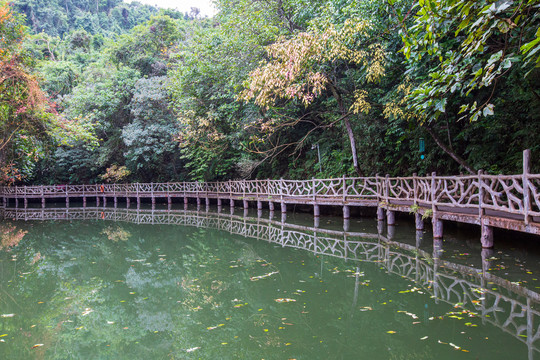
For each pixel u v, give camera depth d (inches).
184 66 644.7
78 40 1574.8
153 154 870.4
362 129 499.2
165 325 186.7
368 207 505.7
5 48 389.7
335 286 223.6
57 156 1057.5
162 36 1114.1
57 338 175.5
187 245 400.8
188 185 866.1
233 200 745.0
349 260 287.7
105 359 153.3
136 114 853.8
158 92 840.3
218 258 325.1
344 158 551.8
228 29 550.6
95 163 1016.9
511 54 157.0
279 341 158.7
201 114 665.6
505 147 335.6
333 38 350.0
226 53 555.2
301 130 653.9
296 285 230.1
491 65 153.8
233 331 172.9
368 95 443.2
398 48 381.7
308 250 336.8
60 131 454.3
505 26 136.1
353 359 138.2
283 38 388.8
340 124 559.5
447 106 339.9
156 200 1059.9
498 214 257.4
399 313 176.6
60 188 1016.2
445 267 242.7
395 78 412.8
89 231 532.4
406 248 305.3
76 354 158.1
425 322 163.8
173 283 257.4
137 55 1071.6
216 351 154.6
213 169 795.4
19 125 411.8
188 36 972.6
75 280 275.4
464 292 196.7
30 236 497.0
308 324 173.5
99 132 1014.4
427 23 166.7
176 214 740.7
